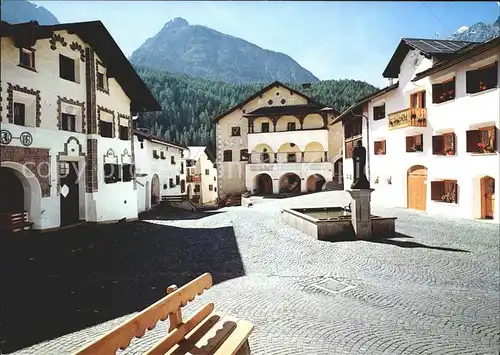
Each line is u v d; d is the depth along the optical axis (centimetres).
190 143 7988
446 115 1992
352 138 3309
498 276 908
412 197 2325
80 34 1794
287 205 2688
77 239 1465
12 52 1438
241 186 4488
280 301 747
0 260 1098
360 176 1346
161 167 3556
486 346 552
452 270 957
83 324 643
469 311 690
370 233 1341
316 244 1269
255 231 1583
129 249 1285
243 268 1021
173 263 1087
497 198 1675
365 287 833
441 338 577
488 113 1711
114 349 320
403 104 2391
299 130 4100
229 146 4516
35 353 539
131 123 2306
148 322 368
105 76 2006
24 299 771
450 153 1956
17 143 1459
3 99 1402
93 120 1859
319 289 823
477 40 1883
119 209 2102
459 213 1903
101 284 880
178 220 2195
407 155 2344
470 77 1805
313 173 3994
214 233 1591
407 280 881
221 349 399
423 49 2083
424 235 1395
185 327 423
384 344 556
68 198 1802
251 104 4444
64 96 1703
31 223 1533
